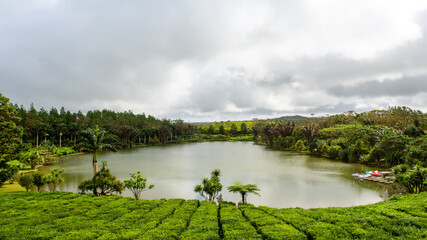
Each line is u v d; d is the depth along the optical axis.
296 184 31.05
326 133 72.50
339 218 14.52
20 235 12.48
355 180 33.31
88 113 128.12
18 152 30.22
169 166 48.12
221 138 145.88
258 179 34.34
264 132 108.81
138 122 131.62
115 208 18.03
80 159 61.81
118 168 46.00
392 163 39.28
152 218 15.55
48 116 103.31
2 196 22.12
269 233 12.19
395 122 70.44
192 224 13.95
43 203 19.55
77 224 14.40
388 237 11.41
